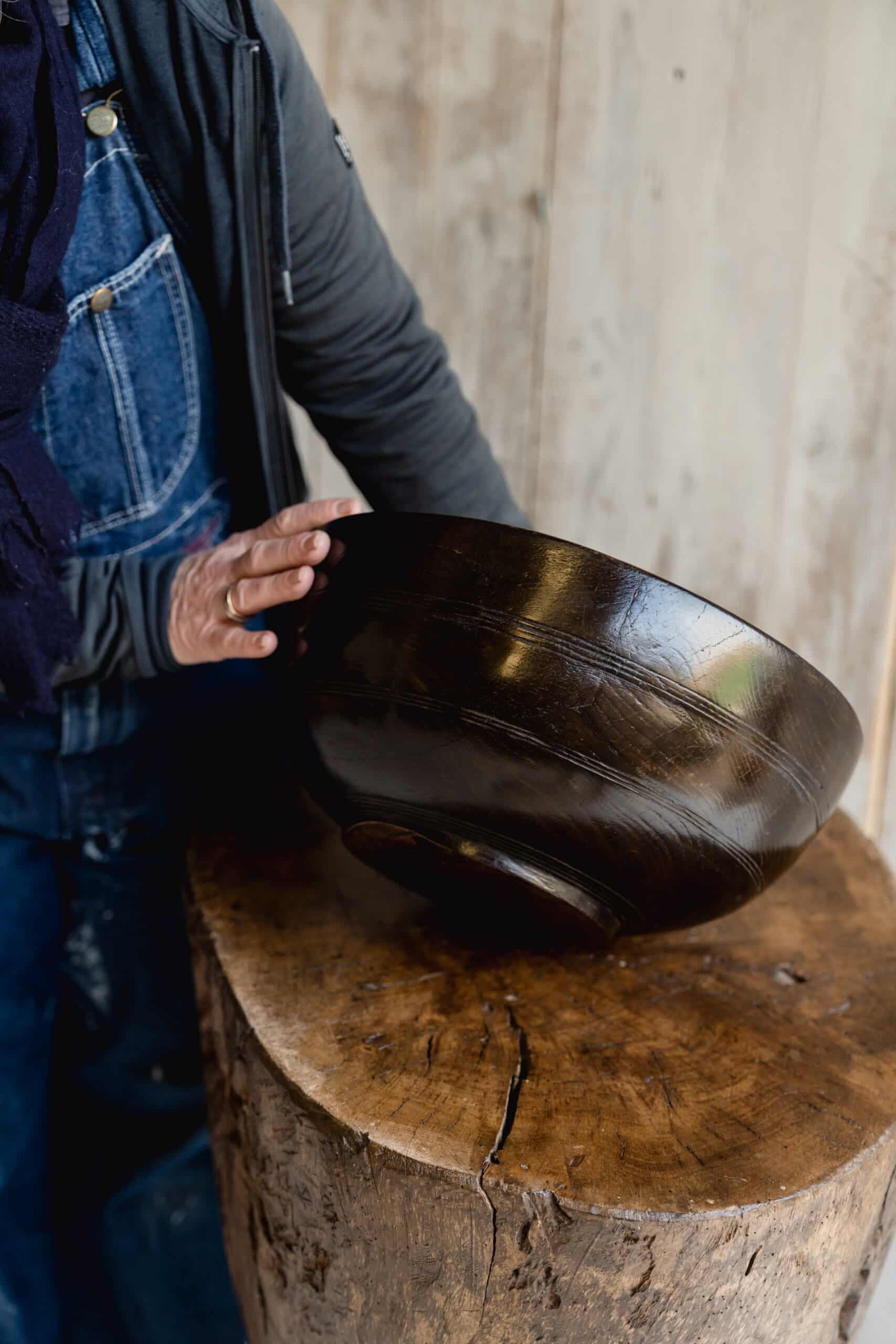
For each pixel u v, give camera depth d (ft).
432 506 3.59
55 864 3.82
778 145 4.78
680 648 2.21
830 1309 2.47
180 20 2.51
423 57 4.54
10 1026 3.70
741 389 5.13
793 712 2.34
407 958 2.85
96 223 2.76
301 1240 2.53
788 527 5.36
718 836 2.39
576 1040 2.57
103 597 2.92
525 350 5.00
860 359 5.10
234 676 3.82
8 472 2.61
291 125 2.81
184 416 3.23
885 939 3.02
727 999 2.76
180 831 3.81
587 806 2.33
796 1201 2.17
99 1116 4.21
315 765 2.65
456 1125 2.28
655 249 4.90
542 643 2.23
